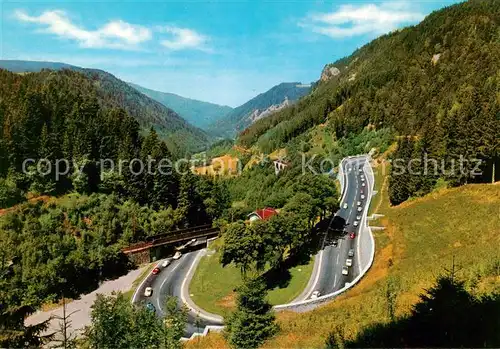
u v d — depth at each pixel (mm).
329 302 50062
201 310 68562
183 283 84688
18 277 74250
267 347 31078
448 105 150875
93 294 81938
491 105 95438
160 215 110500
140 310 26250
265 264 80500
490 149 79000
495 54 176250
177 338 26375
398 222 71500
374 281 53000
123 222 102438
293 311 49656
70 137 115125
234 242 71312
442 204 68750
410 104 184625
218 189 134500
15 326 19062
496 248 41156
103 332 23062
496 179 83312
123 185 111938
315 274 71188
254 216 115438
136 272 92562
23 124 112500
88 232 95062
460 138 86000
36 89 144250
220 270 87938
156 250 100750
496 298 23297
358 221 96938
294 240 75250
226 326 36094
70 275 82000
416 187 90875
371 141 181375
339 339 26609
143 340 24141
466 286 28766
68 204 101812
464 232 56031
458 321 21109
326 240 86562
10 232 86688
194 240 110562
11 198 100500
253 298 33500
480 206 62156
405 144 110688
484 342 18859
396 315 27906
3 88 147875
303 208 85312
